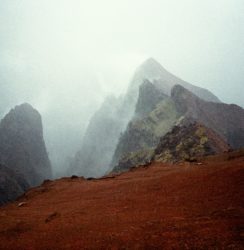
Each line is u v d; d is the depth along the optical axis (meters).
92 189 28.58
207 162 31.56
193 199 16.66
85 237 13.66
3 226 18.70
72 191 29.94
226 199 15.19
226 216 12.66
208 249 9.99
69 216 18.55
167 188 21.09
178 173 25.59
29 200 30.56
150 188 22.52
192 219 13.20
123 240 12.27
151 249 10.89
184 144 66.12
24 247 13.96
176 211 15.05
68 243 13.31
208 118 115.75
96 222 15.95
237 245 9.84
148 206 17.39
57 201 25.97
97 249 11.90
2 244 14.99
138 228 13.41
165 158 65.94
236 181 17.77
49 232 15.66
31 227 17.44
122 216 16.23
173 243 10.98
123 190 24.33
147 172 33.47
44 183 41.03
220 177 19.69
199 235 11.21
